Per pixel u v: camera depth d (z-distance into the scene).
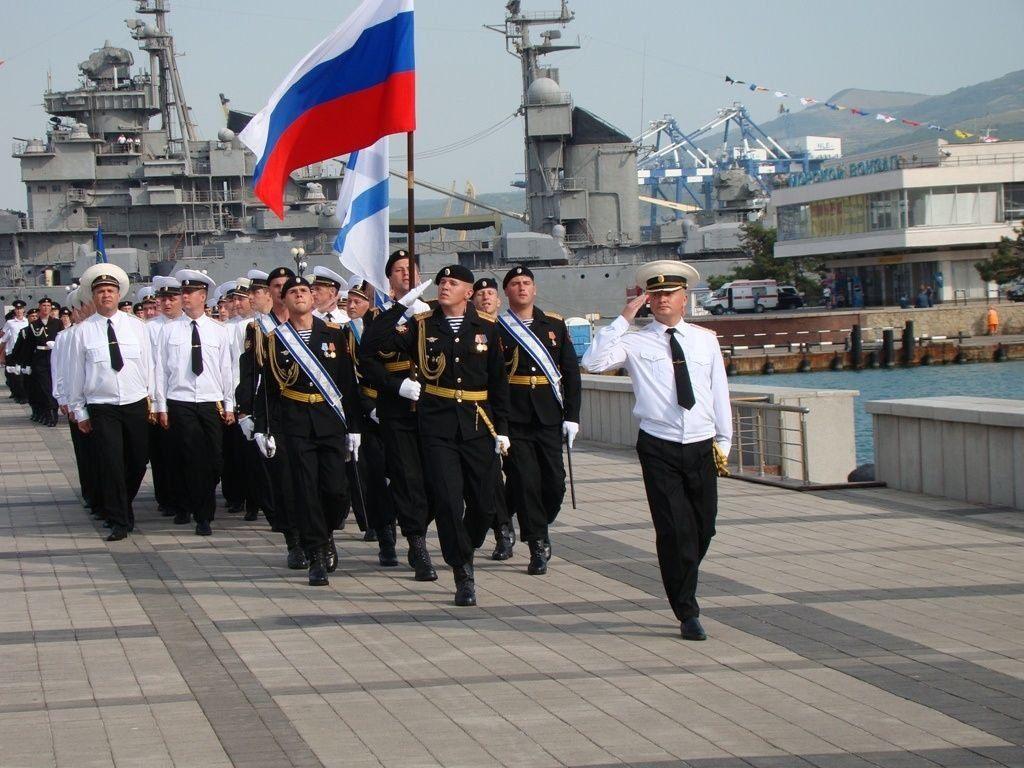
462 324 10.34
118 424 13.79
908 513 13.29
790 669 7.71
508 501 11.78
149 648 8.67
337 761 6.25
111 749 6.50
